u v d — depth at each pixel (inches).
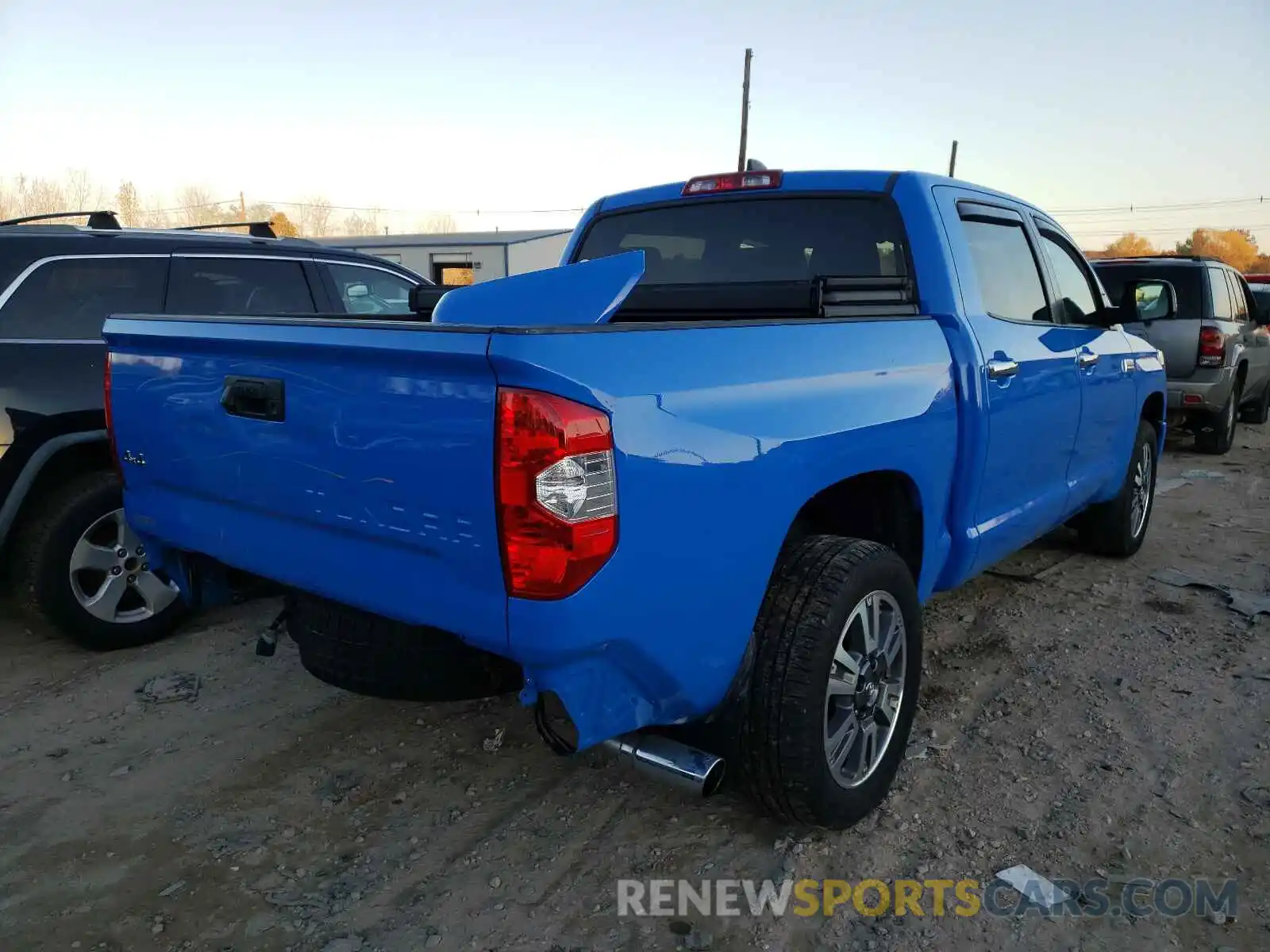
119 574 173.0
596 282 111.0
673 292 153.8
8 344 164.4
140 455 121.3
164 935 99.8
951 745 137.6
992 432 140.7
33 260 170.6
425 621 90.1
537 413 78.5
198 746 139.9
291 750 138.6
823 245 149.2
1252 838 114.3
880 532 131.6
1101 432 193.3
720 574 94.4
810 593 106.2
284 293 206.7
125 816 122.0
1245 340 406.6
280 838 117.0
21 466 163.8
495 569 82.7
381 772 132.3
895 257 142.2
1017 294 162.4
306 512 98.8
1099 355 185.5
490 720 147.4
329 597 100.1
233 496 107.8
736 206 157.6
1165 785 126.0
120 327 119.6
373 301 227.3
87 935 99.8
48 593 164.6
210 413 108.0
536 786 128.3
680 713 97.9
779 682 103.9
